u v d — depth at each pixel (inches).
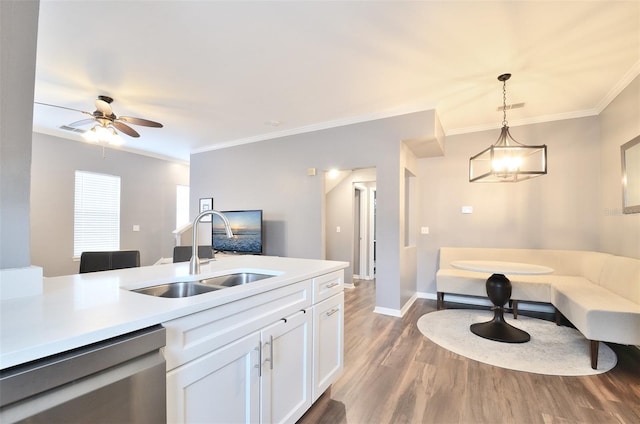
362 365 95.7
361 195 248.5
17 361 25.1
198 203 231.6
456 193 177.9
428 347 109.5
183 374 39.4
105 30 88.4
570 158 152.3
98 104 119.5
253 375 51.1
